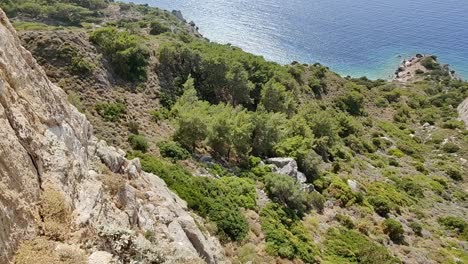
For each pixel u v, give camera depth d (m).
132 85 44.62
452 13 186.25
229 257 21.30
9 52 9.80
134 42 47.16
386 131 74.62
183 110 39.56
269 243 24.91
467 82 113.56
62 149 9.91
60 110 11.71
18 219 7.44
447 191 54.00
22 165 8.12
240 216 25.38
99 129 32.09
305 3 186.88
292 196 32.44
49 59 40.00
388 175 51.50
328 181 39.81
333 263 26.55
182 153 32.72
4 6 91.56
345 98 81.00
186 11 165.00
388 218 37.47
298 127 47.06
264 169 35.66
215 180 29.25
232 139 37.41
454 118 87.62
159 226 14.42
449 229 41.06
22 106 9.27
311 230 30.19
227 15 162.75
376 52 138.62
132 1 174.75
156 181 19.09
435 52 142.38
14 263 7.00
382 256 29.20
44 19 95.75
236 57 61.62
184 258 11.27
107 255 8.37
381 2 198.12
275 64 74.38
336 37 147.38
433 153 69.81
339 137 58.47
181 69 52.69
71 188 9.48
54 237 8.03
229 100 53.47
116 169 15.23
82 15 107.81
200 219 22.42
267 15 164.88
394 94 95.31
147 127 37.41
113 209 11.37
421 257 32.28
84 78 40.00
